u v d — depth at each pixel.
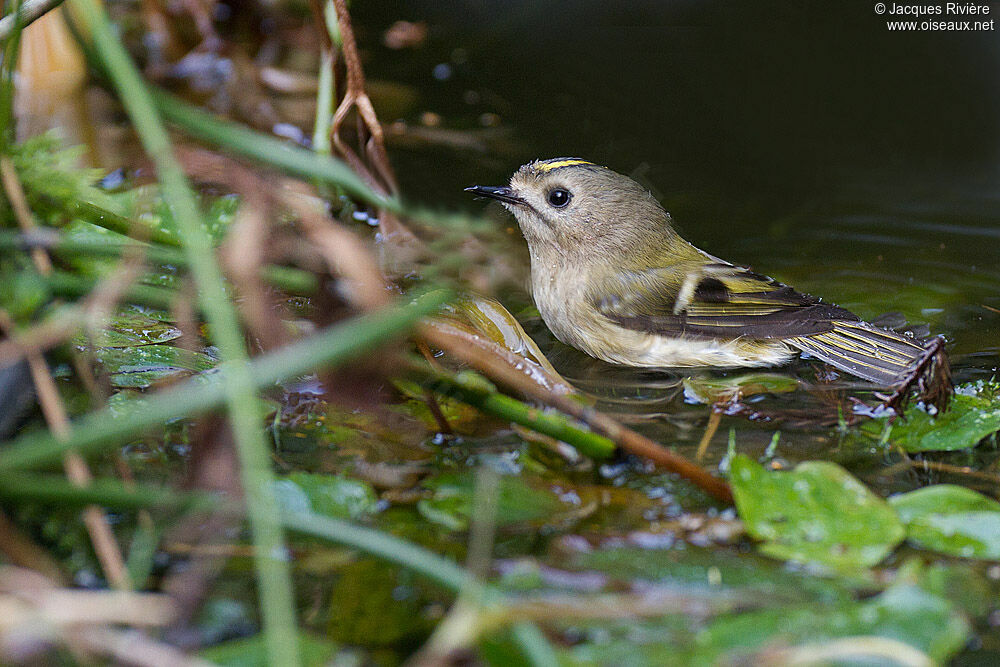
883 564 2.63
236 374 2.42
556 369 2.70
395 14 2.81
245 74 2.78
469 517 2.64
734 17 2.81
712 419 2.67
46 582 2.43
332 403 2.66
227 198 2.70
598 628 2.59
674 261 2.71
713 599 2.63
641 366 2.70
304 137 2.75
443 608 2.63
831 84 2.79
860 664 2.38
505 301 2.72
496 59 2.80
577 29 2.81
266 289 2.67
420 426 2.66
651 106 2.78
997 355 2.69
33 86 2.76
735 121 2.78
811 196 2.75
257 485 2.35
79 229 2.68
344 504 2.64
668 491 2.65
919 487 2.65
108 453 2.65
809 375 2.69
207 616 2.61
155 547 2.63
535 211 2.72
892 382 2.68
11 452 2.26
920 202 2.74
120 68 2.64
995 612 2.63
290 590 2.63
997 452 2.66
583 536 2.64
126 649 2.20
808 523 2.64
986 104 2.78
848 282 2.71
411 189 2.74
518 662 2.34
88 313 2.64
